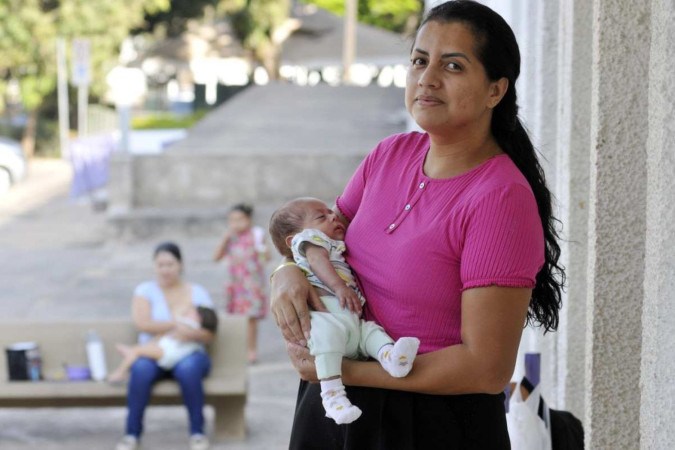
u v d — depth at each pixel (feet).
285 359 31.91
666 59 8.32
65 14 93.71
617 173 10.39
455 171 8.81
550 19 14.15
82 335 24.58
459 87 8.50
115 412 27.12
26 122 103.96
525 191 8.46
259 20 110.63
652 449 8.72
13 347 23.75
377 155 9.66
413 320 8.71
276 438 24.56
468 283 8.35
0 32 91.56
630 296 10.48
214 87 130.21
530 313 9.70
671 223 8.32
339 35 111.96
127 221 51.67
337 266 9.13
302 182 53.62
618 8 10.20
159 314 24.02
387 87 96.27
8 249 51.65
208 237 51.75
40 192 74.43
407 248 8.71
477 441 8.80
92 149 64.75
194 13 119.44
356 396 8.92
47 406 23.81
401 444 8.80
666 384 8.46
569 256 13.24
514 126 8.93
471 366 8.30
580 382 13.42
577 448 11.69
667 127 8.34
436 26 8.63
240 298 31.27
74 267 46.96
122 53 114.42
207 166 53.21
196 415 23.39
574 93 13.02
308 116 76.23
